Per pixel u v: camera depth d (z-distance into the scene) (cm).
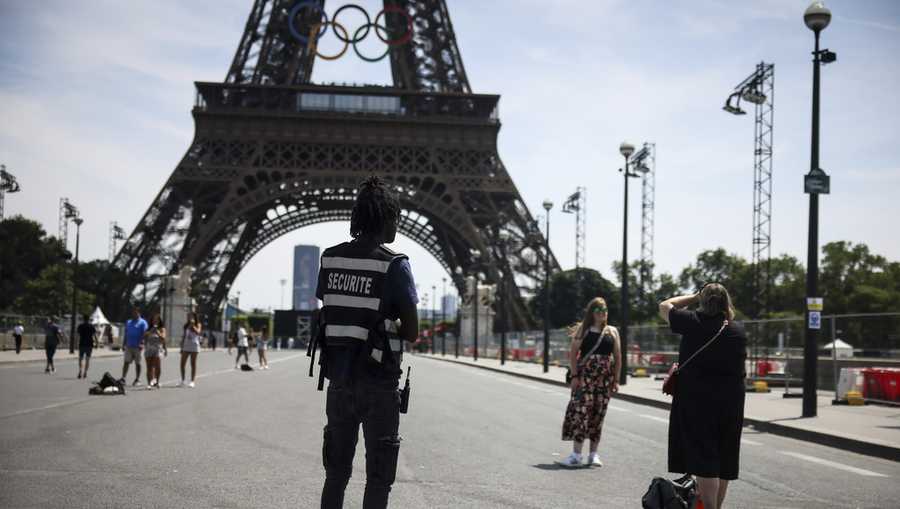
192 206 8225
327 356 634
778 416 2209
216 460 1299
